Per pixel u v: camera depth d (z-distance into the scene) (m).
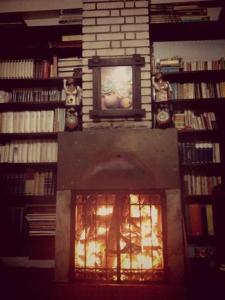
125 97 3.48
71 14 3.89
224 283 3.00
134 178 3.22
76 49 3.93
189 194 3.62
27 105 3.92
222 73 3.80
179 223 3.10
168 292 2.84
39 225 3.58
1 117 3.85
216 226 3.19
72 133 3.33
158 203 3.24
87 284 2.93
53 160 3.76
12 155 3.79
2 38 4.05
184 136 3.83
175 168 3.21
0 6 4.28
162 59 3.82
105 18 3.62
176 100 3.69
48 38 4.11
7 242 3.81
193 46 4.09
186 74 3.79
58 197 3.23
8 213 3.67
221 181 3.62
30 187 3.74
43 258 3.62
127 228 3.20
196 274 3.31
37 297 2.81
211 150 3.66
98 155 3.28
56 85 4.12
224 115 3.74
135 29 3.59
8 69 3.94
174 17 3.75
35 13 4.31
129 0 3.64
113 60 3.51
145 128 3.40
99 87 3.50
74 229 3.18
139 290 2.87
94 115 3.43
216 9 4.12
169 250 3.04
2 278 3.24
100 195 3.28
